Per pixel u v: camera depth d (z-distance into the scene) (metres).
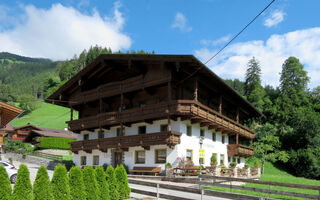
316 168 50.12
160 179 23.34
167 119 27.05
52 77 131.88
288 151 56.09
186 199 12.33
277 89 91.50
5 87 159.75
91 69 32.06
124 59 27.95
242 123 45.22
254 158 52.88
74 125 34.62
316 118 57.84
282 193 12.72
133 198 14.48
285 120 68.88
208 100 32.19
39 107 122.44
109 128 32.47
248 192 19.03
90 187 12.52
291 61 81.00
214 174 22.12
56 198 11.31
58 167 11.77
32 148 55.81
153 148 27.19
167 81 25.84
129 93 30.67
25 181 10.69
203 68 24.91
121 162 30.00
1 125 21.67
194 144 27.67
